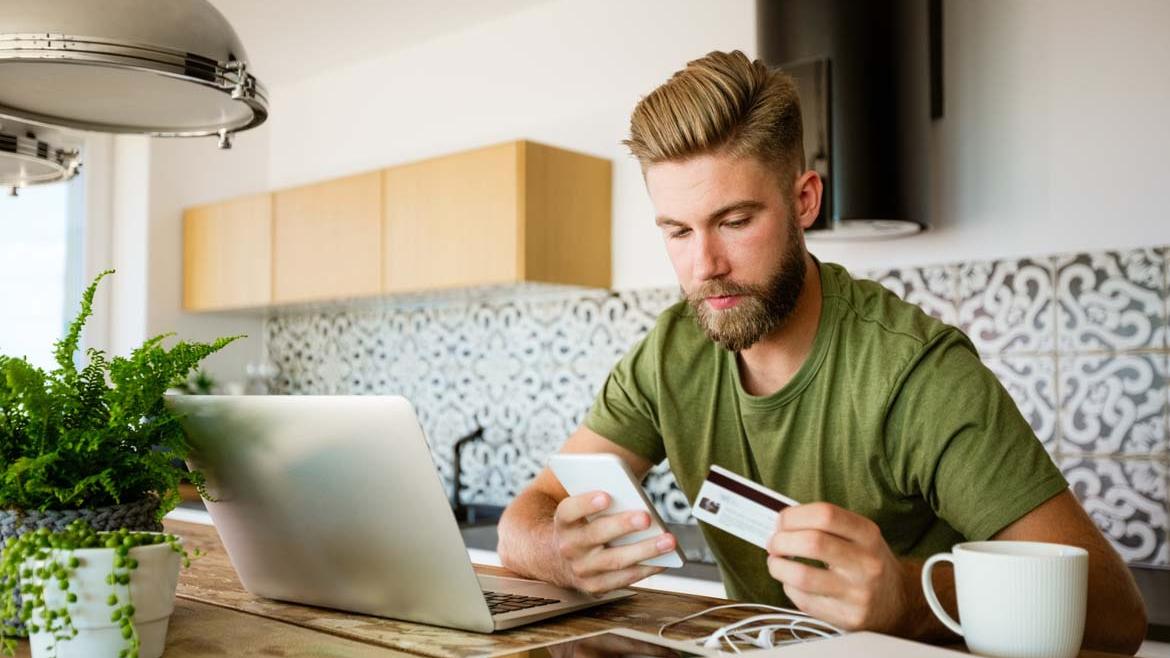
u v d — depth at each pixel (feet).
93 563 2.83
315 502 3.48
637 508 3.49
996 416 3.65
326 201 11.82
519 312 11.38
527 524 4.23
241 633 3.34
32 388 3.10
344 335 13.39
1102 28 7.46
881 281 8.48
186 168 13.78
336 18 11.44
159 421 3.44
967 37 8.05
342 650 3.09
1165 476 7.11
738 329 3.84
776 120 3.73
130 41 3.60
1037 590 2.68
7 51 3.49
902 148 7.42
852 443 4.07
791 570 3.01
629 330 10.30
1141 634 3.44
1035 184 7.71
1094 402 7.41
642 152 3.83
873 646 2.64
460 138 11.91
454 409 12.02
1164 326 7.13
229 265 13.02
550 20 11.06
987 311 7.91
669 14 10.05
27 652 3.10
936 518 4.25
